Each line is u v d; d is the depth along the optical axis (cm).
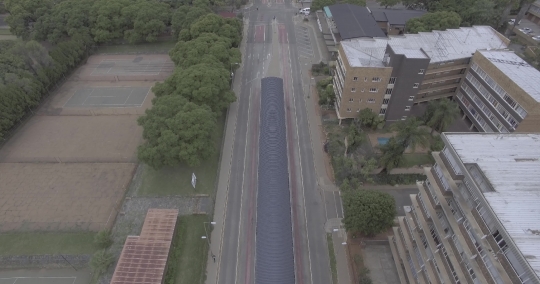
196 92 7112
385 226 5159
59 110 8512
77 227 5875
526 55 9894
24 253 5519
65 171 6881
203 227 5859
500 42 8175
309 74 9731
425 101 8281
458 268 3516
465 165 3466
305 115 8294
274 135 6875
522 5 11144
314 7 12038
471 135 3822
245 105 8606
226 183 6644
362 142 6994
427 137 6006
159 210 5828
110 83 9550
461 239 3450
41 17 10981
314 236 5747
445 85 8044
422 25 9875
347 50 7612
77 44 10144
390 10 11706
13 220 5978
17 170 6900
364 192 5306
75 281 5225
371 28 9869
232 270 5322
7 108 7594
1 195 6391
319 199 6338
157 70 10081
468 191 3447
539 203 3081
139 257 5150
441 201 3838
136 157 7181
